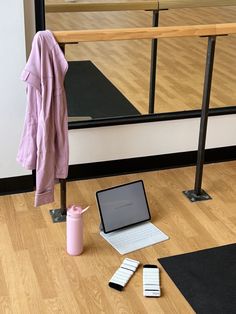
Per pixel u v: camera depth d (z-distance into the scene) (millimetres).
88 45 2865
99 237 2559
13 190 2918
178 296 2211
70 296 2195
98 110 2986
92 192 2949
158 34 2523
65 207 2705
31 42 2711
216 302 2184
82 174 3092
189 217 2740
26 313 2105
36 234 2572
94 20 2760
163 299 2193
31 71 2352
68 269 2344
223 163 3314
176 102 3117
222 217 2752
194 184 3041
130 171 3180
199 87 3131
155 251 2477
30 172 2906
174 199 2898
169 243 2535
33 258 2406
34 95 2438
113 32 2445
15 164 2854
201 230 2639
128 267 2344
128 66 2971
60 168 2555
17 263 2371
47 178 2516
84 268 2354
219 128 3260
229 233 2623
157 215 2748
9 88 2666
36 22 2684
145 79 3029
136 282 2277
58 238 2547
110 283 2250
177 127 3158
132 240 2543
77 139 2977
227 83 3180
